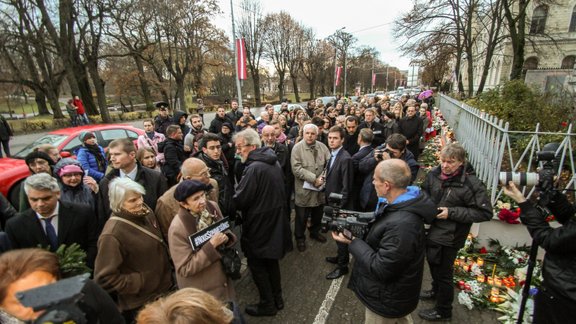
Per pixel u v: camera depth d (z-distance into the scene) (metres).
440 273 2.54
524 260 3.27
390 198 1.87
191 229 1.98
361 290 1.92
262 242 2.60
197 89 29.55
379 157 3.18
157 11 20.81
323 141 5.62
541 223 1.80
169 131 4.49
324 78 48.28
